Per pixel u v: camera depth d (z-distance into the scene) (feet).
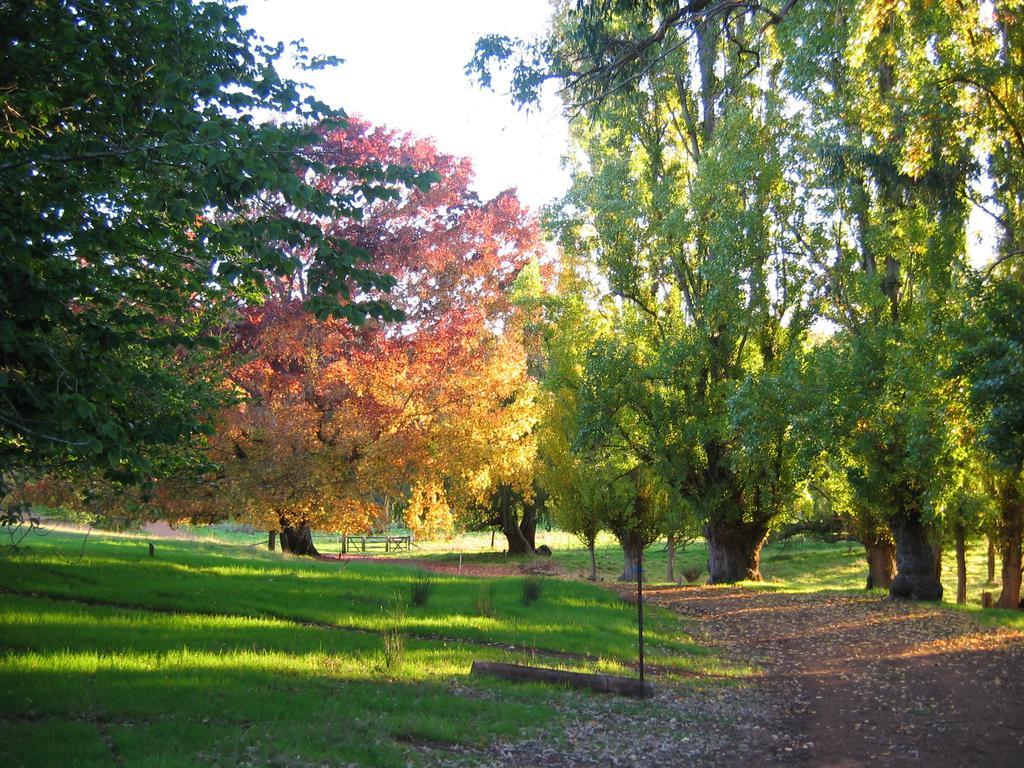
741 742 32.63
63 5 26.13
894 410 67.77
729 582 104.42
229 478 84.43
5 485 28.71
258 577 64.44
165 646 38.06
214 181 23.45
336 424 98.89
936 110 52.01
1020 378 44.39
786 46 71.36
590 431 94.89
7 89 26.61
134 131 26.68
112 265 32.68
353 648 42.63
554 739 30.45
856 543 215.72
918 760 30.19
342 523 94.63
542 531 270.26
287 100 28.09
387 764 24.82
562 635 53.31
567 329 113.70
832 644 58.80
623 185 96.12
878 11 54.39
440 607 59.00
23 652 34.32
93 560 64.13
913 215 66.95
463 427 105.19
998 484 95.50
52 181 27.27
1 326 20.36
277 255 25.08
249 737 25.62
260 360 98.12
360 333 105.81
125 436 22.82
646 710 36.50
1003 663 49.52
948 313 61.21
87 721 26.32
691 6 49.55
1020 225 57.00
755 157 82.43
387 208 111.24
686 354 91.20
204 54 27.78
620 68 53.72
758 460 89.97
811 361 76.64
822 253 80.38
